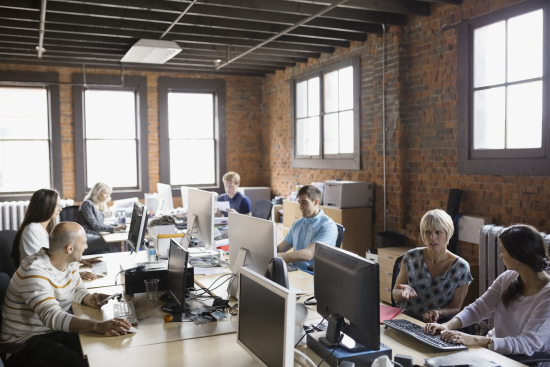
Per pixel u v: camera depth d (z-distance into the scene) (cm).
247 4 428
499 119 409
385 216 536
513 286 234
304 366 190
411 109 505
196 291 294
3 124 682
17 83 679
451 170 459
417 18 490
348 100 598
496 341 213
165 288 295
